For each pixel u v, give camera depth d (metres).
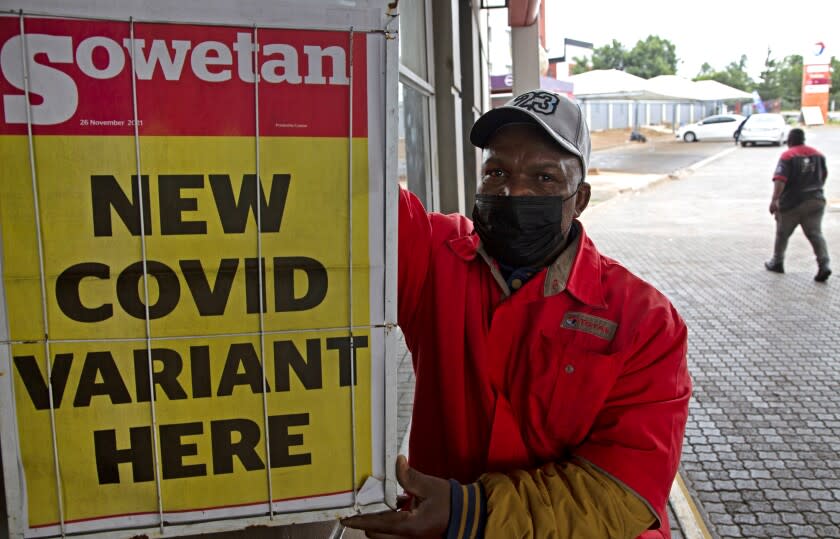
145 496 1.02
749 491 3.39
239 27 0.96
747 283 7.87
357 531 2.06
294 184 1.00
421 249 1.48
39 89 0.92
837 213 13.27
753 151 28.45
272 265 1.01
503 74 13.24
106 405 0.99
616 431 1.25
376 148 1.02
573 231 1.46
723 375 4.95
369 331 1.05
